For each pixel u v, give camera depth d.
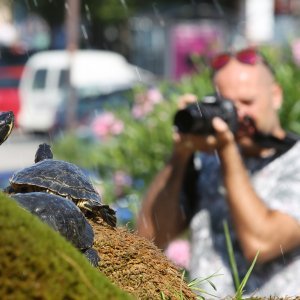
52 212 4.55
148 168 15.79
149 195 9.35
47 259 3.55
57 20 61.72
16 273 3.49
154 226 9.30
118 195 15.06
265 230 8.30
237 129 8.76
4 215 3.57
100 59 42.91
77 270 3.60
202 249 8.86
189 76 17.73
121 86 38.91
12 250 3.51
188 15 46.16
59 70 42.03
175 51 45.22
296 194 8.60
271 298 5.88
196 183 9.27
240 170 8.48
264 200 8.65
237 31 45.22
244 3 45.88
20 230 3.56
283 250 8.34
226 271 8.55
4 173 16.56
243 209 8.34
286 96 15.51
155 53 46.88
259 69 9.05
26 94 41.31
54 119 37.16
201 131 8.67
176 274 5.36
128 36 57.84
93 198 5.24
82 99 36.00
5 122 5.09
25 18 62.44
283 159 8.84
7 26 61.03
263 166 8.88
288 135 8.95
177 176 9.23
